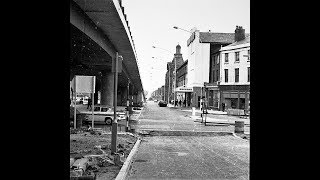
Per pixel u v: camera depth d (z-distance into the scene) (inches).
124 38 880.9
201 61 2541.8
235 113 1755.7
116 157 382.9
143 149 557.0
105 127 935.7
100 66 1347.2
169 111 2226.9
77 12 581.0
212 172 366.0
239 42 2090.3
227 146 616.7
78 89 709.3
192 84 2625.5
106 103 1460.4
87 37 708.7
